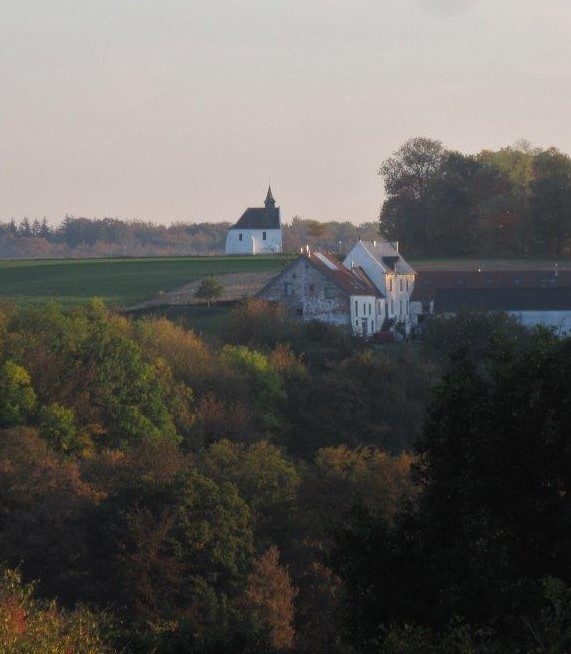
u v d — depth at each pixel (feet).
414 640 194.08
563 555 215.31
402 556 226.79
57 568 419.95
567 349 229.04
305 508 472.44
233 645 306.76
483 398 230.27
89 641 251.60
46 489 458.91
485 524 213.66
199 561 421.18
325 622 392.06
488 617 205.46
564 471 220.23
